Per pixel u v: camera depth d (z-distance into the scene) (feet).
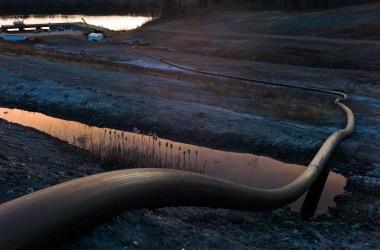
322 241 17.62
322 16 183.21
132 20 409.28
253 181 31.60
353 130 45.21
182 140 42.45
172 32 207.51
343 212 26.09
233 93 65.72
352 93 77.66
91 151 33.99
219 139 41.55
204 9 286.87
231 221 18.60
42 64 80.94
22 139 35.17
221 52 146.20
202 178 16.48
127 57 130.62
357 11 180.24
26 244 9.86
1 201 17.22
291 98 64.64
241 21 222.28
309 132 43.29
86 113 49.67
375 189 30.37
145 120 46.52
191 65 112.27
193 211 19.11
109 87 62.75
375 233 21.94
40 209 10.51
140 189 13.34
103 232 12.16
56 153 32.40
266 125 44.98
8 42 170.50
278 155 38.47
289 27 177.78
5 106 53.78
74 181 12.07
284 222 20.29
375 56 117.19
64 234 10.90
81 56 122.72
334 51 127.65
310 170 29.53
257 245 15.30
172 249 12.65
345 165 35.01
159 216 15.39
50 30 260.01
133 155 30.96
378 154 37.58
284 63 125.29
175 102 54.19
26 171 21.02
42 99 54.29
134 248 12.05
